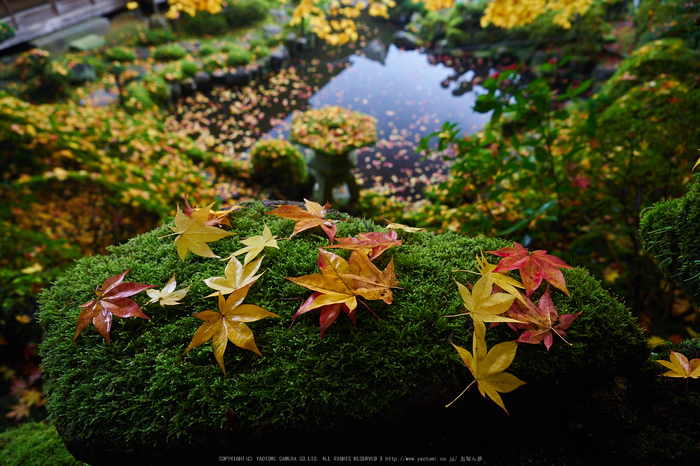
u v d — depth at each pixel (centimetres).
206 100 761
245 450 74
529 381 79
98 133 481
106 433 74
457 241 105
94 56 791
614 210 239
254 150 522
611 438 87
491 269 87
